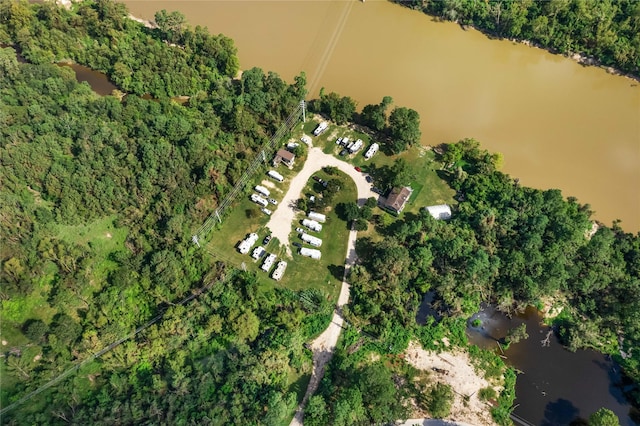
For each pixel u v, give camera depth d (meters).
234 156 155.62
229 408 106.88
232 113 162.75
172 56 183.00
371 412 106.00
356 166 159.62
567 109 181.12
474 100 183.25
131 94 173.88
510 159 164.75
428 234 139.75
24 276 121.62
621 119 178.00
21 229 128.25
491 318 129.12
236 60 182.25
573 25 196.50
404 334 124.06
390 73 192.38
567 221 135.25
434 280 131.12
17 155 137.12
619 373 119.56
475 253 133.00
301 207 146.25
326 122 171.75
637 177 160.50
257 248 137.75
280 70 193.12
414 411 112.75
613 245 136.00
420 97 183.62
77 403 107.94
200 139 149.88
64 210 133.12
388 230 144.50
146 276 127.12
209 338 121.00
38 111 153.38
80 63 189.50
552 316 128.88
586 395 116.56
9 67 163.88
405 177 148.75
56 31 185.50
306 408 108.38
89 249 132.88
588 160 164.75
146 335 116.31
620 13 198.88
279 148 162.50
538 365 121.19
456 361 120.94
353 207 142.38
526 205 141.00
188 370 112.75
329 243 141.62
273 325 123.44
